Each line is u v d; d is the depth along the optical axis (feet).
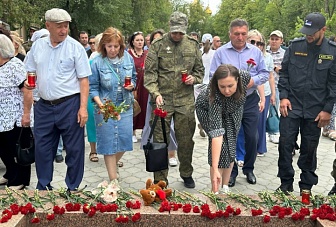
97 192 10.71
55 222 9.77
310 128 13.60
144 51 21.86
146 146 13.04
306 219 9.77
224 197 10.82
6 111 13.15
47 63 12.01
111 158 14.10
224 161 12.03
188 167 15.24
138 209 9.98
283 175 14.10
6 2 46.68
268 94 19.35
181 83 14.14
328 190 15.72
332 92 13.06
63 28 11.76
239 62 14.66
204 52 26.30
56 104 12.12
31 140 13.14
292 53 13.64
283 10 135.54
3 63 13.05
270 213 9.87
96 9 78.07
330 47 13.08
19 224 9.30
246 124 15.03
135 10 102.47
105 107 13.15
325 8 100.83
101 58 13.80
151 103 14.43
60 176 16.58
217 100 11.12
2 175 16.25
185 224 9.79
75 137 12.35
